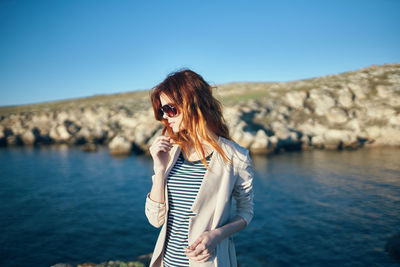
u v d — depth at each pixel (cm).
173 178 162
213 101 164
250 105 3994
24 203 1510
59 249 938
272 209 1255
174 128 167
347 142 3178
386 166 2117
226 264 151
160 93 163
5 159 3072
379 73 4534
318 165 2267
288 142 3216
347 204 1306
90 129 4759
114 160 2919
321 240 916
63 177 2156
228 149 157
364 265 751
